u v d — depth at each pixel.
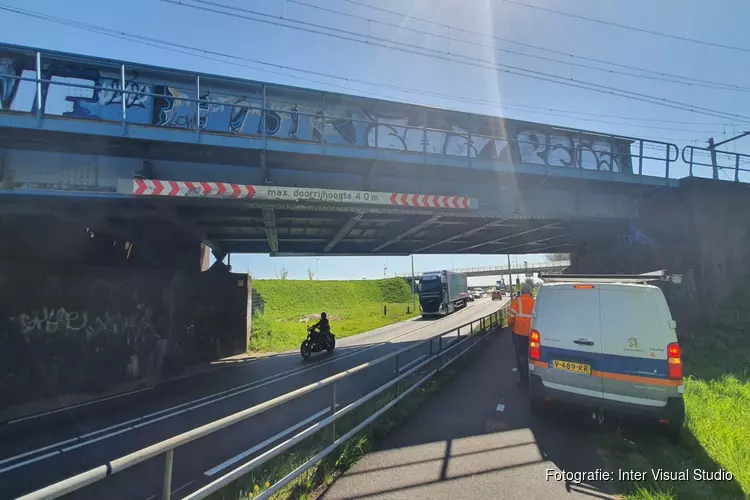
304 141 9.45
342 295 57.12
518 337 7.83
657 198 13.84
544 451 4.61
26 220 8.80
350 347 17.61
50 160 8.33
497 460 4.37
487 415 5.96
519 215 12.48
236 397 8.82
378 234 15.68
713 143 14.84
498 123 12.54
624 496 3.60
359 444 4.62
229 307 16.33
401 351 6.83
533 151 12.79
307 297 53.06
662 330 4.98
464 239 17.95
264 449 5.14
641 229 13.88
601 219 13.66
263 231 14.92
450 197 10.73
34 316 8.30
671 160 13.47
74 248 9.93
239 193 8.83
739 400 6.37
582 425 5.47
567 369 5.41
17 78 7.27
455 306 39.59
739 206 13.71
